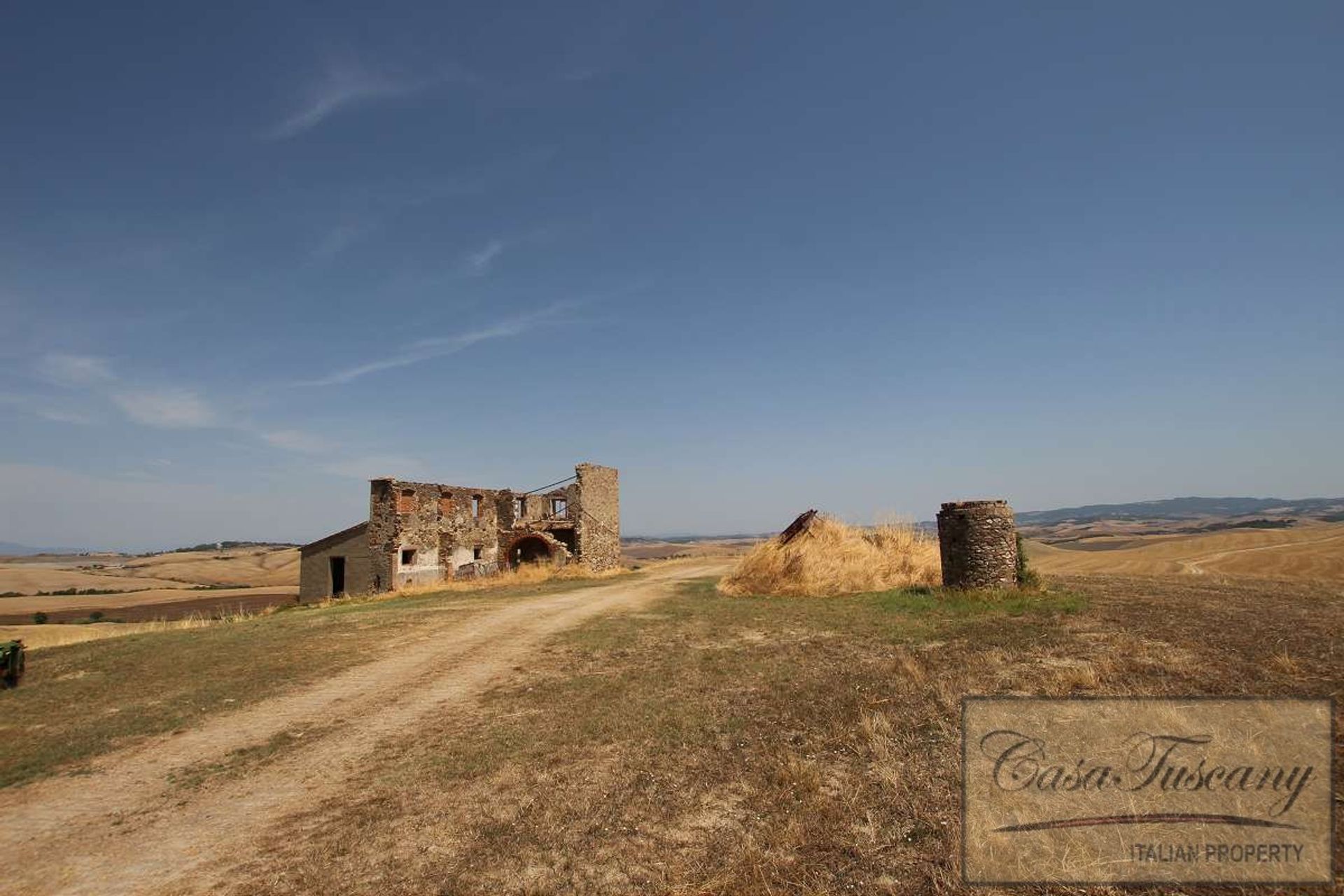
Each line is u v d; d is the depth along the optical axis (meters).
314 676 13.57
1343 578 30.00
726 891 5.07
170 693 12.76
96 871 6.45
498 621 18.94
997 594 16.02
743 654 12.95
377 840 6.50
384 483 32.69
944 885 4.86
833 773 7.02
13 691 13.47
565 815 6.64
